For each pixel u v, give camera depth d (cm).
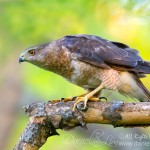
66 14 1605
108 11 1576
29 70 1683
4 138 1767
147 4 1542
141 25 1540
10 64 1738
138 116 920
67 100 1016
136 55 1088
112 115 926
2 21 1639
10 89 1764
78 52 1077
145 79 1336
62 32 1616
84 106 936
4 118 1764
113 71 1059
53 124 942
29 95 1742
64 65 1088
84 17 1595
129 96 1077
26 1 1623
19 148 944
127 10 1554
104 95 1294
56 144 1664
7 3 1636
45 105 951
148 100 1073
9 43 1658
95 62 1065
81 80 1085
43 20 1623
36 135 944
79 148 1598
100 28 1565
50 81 1622
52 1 1600
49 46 1097
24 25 1627
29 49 1102
